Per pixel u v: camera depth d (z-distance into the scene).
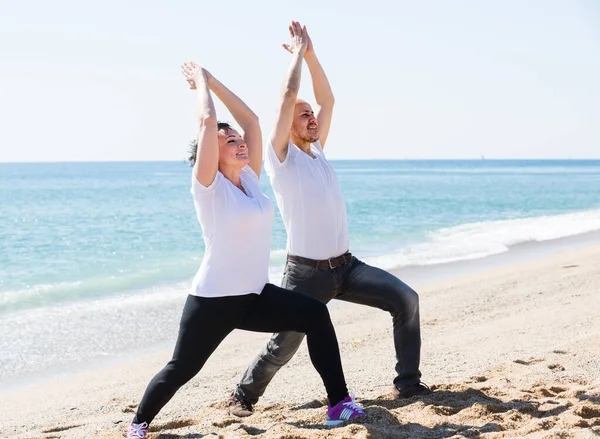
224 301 3.91
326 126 5.19
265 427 4.23
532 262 15.06
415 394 4.70
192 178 3.96
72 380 7.08
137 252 18.97
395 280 4.59
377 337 8.25
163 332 9.26
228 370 6.95
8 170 188.38
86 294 12.36
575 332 7.44
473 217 29.81
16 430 5.15
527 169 181.88
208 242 3.96
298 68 4.51
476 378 5.34
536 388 4.82
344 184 72.19
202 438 3.96
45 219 30.02
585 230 22.34
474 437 3.78
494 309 9.59
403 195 48.25
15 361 7.85
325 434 3.80
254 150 4.40
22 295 12.27
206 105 4.02
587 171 150.88
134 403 5.92
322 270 4.54
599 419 4.01
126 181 88.12
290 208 4.54
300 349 7.70
